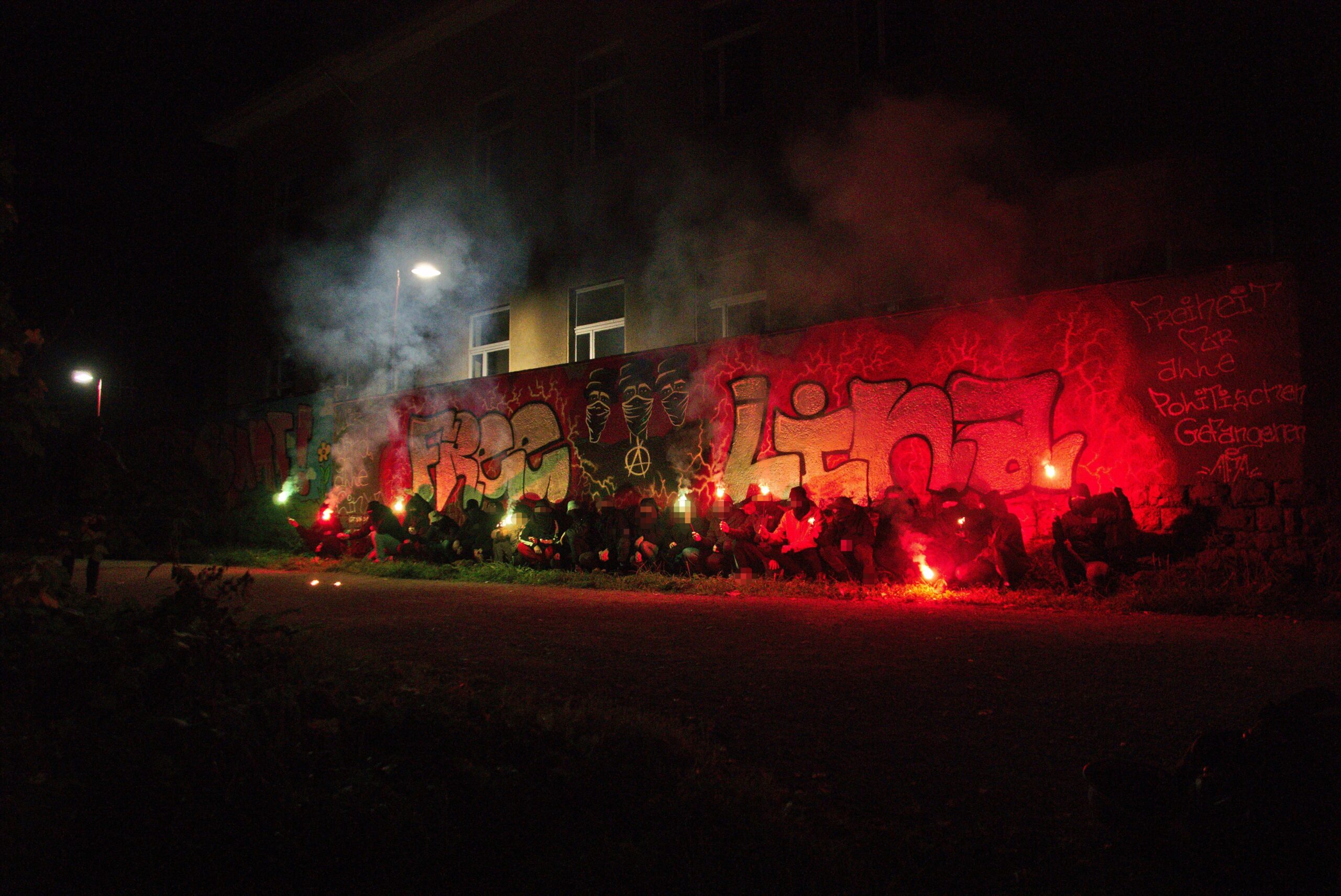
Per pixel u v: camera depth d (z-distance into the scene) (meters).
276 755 3.33
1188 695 4.50
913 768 3.51
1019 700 4.49
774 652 5.89
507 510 16.08
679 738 3.65
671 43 17.05
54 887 2.61
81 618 4.42
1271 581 8.51
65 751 3.27
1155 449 9.62
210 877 2.70
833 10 14.73
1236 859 2.42
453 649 6.06
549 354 18.61
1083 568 9.08
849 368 12.05
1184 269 10.91
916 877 2.61
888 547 10.61
